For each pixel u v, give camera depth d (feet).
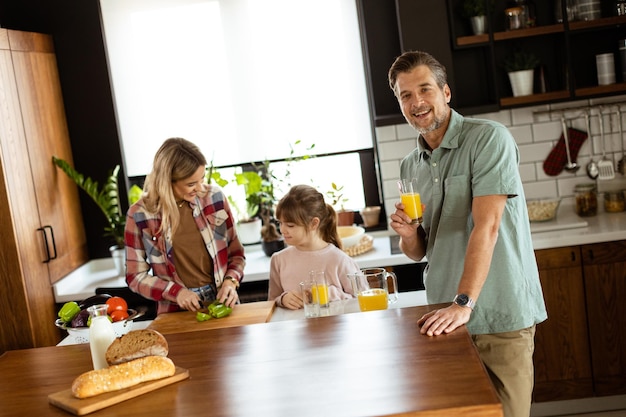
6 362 8.07
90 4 15.78
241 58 15.97
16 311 13.38
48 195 14.71
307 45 15.87
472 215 8.71
